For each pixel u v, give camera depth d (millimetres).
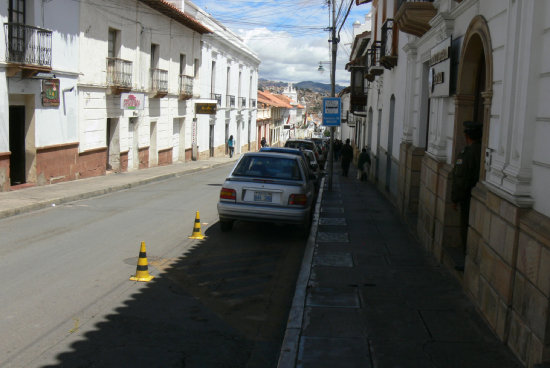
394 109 16750
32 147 15875
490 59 5879
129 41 22703
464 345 5023
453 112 8000
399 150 14062
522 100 4750
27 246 8773
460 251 7832
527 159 4684
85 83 18906
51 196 14109
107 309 5926
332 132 18844
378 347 4980
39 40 15391
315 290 6777
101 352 4805
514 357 4699
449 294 6637
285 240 10164
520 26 4887
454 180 6961
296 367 4531
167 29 27391
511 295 4812
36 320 5484
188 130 32438
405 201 12219
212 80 37656
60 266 7570
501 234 5066
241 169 10445
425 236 9297
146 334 5293
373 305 6203
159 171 24688
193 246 9320
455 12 7863
